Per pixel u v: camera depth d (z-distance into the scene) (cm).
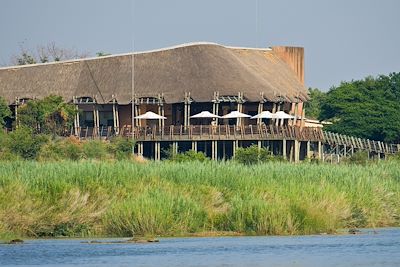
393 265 9981
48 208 12638
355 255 10694
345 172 15188
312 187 13662
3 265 10188
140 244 11656
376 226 14062
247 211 12731
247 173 14338
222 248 11275
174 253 10894
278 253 10881
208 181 13862
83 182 13262
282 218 12662
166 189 13375
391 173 16112
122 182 13525
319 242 11825
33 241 12088
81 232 12550
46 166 13962
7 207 12519
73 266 10031
